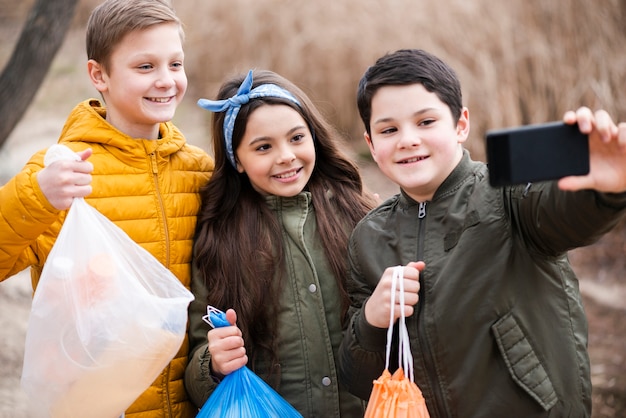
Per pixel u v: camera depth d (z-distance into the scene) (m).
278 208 2.58
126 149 2.41
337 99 7.73
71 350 2.05
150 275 2.19
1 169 6.68
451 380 2.01
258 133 2.49
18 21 10.45
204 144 7.28
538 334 1.96
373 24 7.77
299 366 2.46
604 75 7.05
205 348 2.41
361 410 2.53
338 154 2.71
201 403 2.41
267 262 2.49
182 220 2.51
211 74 8.61
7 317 5.17
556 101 7.19
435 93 2.06
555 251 1.92
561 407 1.95
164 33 2.39
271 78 2.65
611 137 1.54
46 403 2.08
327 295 2.52
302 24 8.16
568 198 1.73
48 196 2.07
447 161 2.07
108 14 2.38
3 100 4.70
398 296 1.98
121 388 2.09
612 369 4.50
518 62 7.29
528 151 1.53
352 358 2.15
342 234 2.58
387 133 2.09
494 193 1.99
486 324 1.97
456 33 7.49
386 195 6.54
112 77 2.40
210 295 2.47
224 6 8.61
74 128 2.42
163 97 2.41
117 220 2.38
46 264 2.07
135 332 2.07
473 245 1.99
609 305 5.31
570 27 7.24
